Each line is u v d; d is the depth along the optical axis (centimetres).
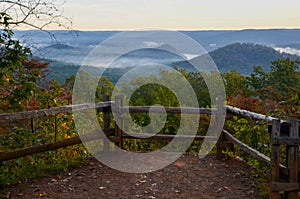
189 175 548
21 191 457
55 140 607
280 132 394
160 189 485
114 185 499
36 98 599
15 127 522
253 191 464
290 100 553
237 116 616
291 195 394
